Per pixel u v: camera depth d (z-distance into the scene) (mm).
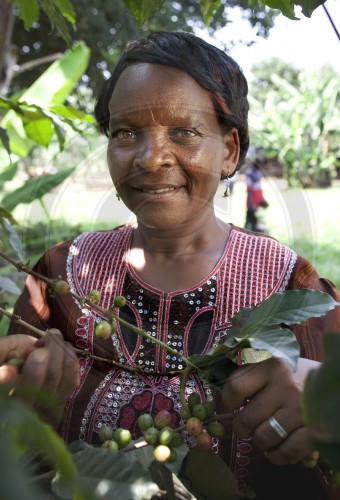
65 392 774
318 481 811
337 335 499
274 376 758
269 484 833
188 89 847
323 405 482
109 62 5406
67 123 1347
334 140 3279
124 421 907
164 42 897
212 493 783
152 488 658
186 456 779
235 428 783
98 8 6043
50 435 458
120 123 840
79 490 490
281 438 745
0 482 364
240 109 920
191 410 782
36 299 1011
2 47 2789
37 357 744
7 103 1339
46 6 1390
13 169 1676
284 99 3787
